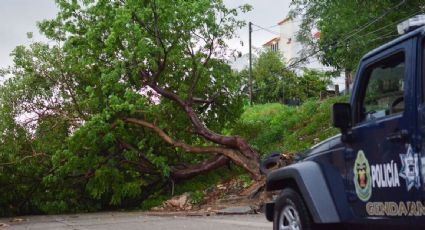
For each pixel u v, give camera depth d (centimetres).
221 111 2058
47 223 1355
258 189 1572
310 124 2412
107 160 1770
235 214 1411
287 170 632
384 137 511
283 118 2788
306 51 2522
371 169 528
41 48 1827
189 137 1891
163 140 1825
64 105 1820
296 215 616
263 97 4825
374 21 1836
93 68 1806
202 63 1867
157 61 1742
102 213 1675
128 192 1728
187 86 1855
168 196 1831
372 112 543
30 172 1766
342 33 1936
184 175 1798
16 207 1809
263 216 1336
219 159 1780
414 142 470
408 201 477
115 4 1773
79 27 1808
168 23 1716
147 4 1689
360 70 566
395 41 511
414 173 469
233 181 1770
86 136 1673
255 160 1697
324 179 592
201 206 1622
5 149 1720
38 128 1795
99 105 1789
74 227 1215
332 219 567
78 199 1830
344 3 1911
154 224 1218
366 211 536
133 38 1658
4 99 1764
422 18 500
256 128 2342
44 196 1817
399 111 502
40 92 1808
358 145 549
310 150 650
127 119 1752
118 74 1680
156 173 1834
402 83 500
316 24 2100
